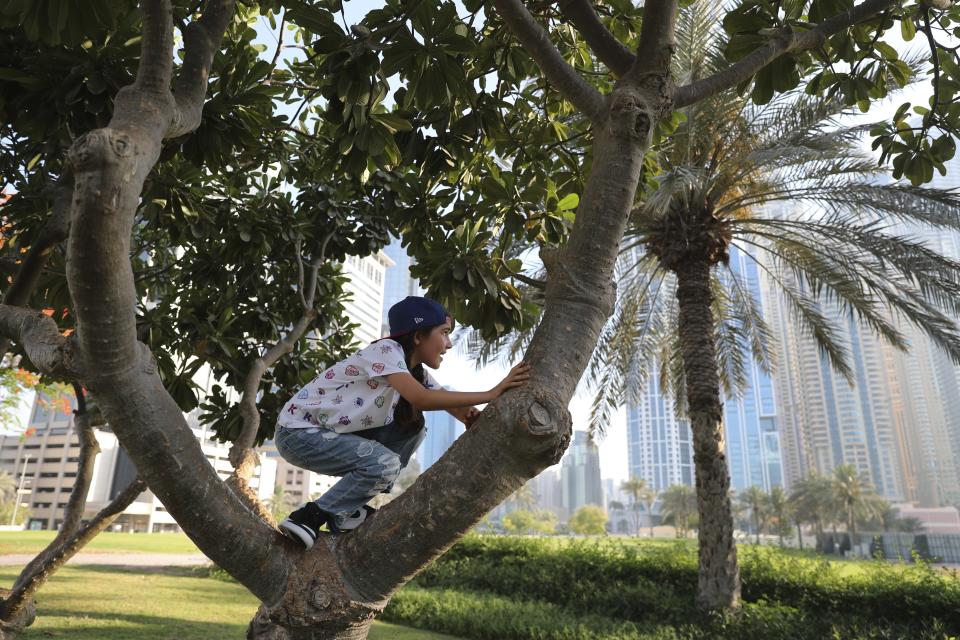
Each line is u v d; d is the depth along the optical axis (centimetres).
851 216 1094
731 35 303
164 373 446
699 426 1128
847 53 354
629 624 1034
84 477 539
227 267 585
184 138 341
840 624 975
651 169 477
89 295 116
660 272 1442
